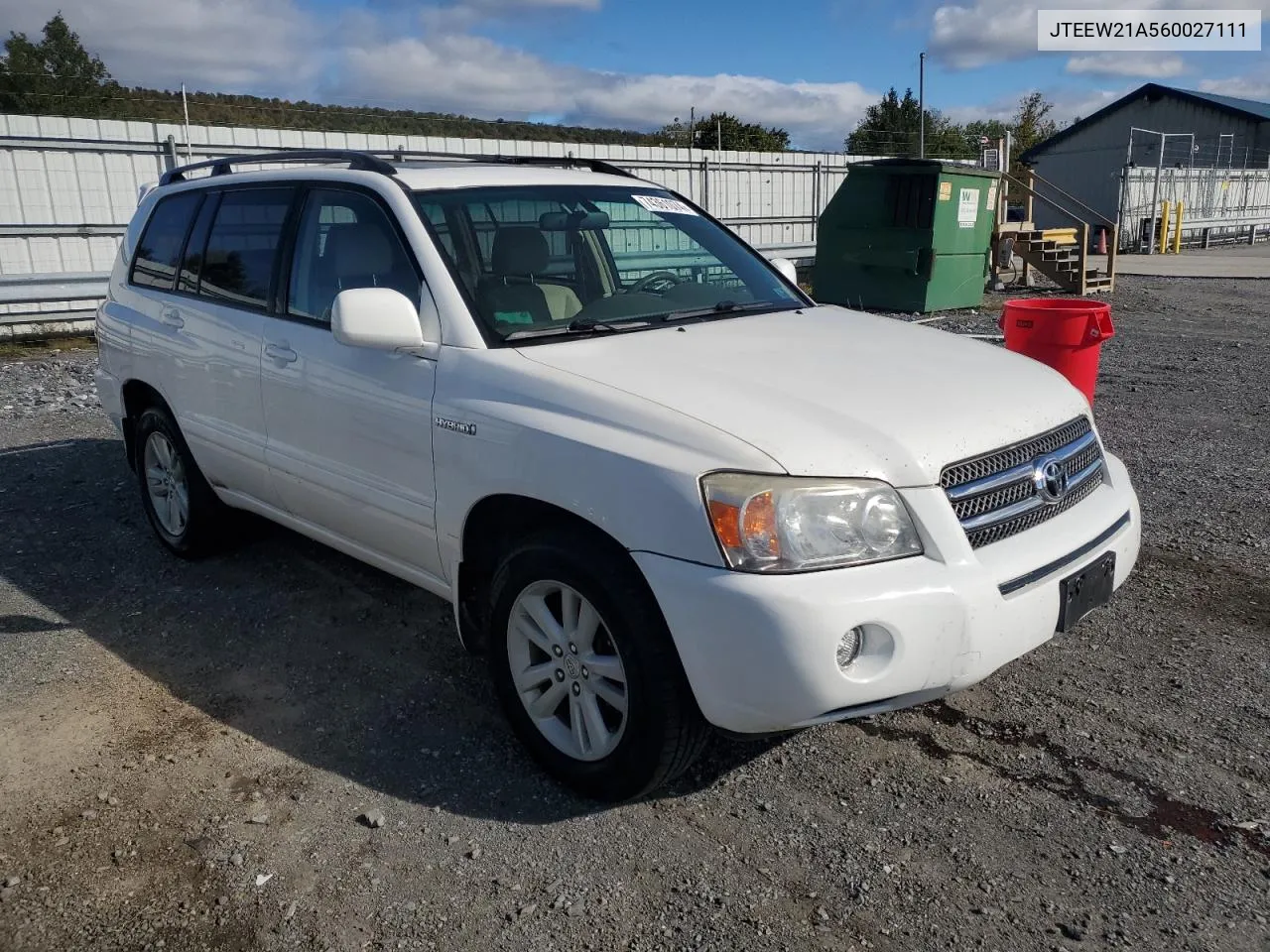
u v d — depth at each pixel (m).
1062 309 5.31
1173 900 2.50
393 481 3.46
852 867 2.67
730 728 2.60
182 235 4.78
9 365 10.75
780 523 2.50
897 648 2.53
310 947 2.43
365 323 3.13
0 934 2.49
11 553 5.08
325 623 4.23
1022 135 55.78
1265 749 3.12
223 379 4.25
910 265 14.34
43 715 3.51
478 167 4.00
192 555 4.92
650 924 2.48
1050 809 2.88
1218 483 5.83
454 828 2.87
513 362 3.09
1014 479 2.86
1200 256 26.86
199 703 3.59
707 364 3.08
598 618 2.84
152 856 2.77
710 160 21.09
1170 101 42.12
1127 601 4.21
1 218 13.92
